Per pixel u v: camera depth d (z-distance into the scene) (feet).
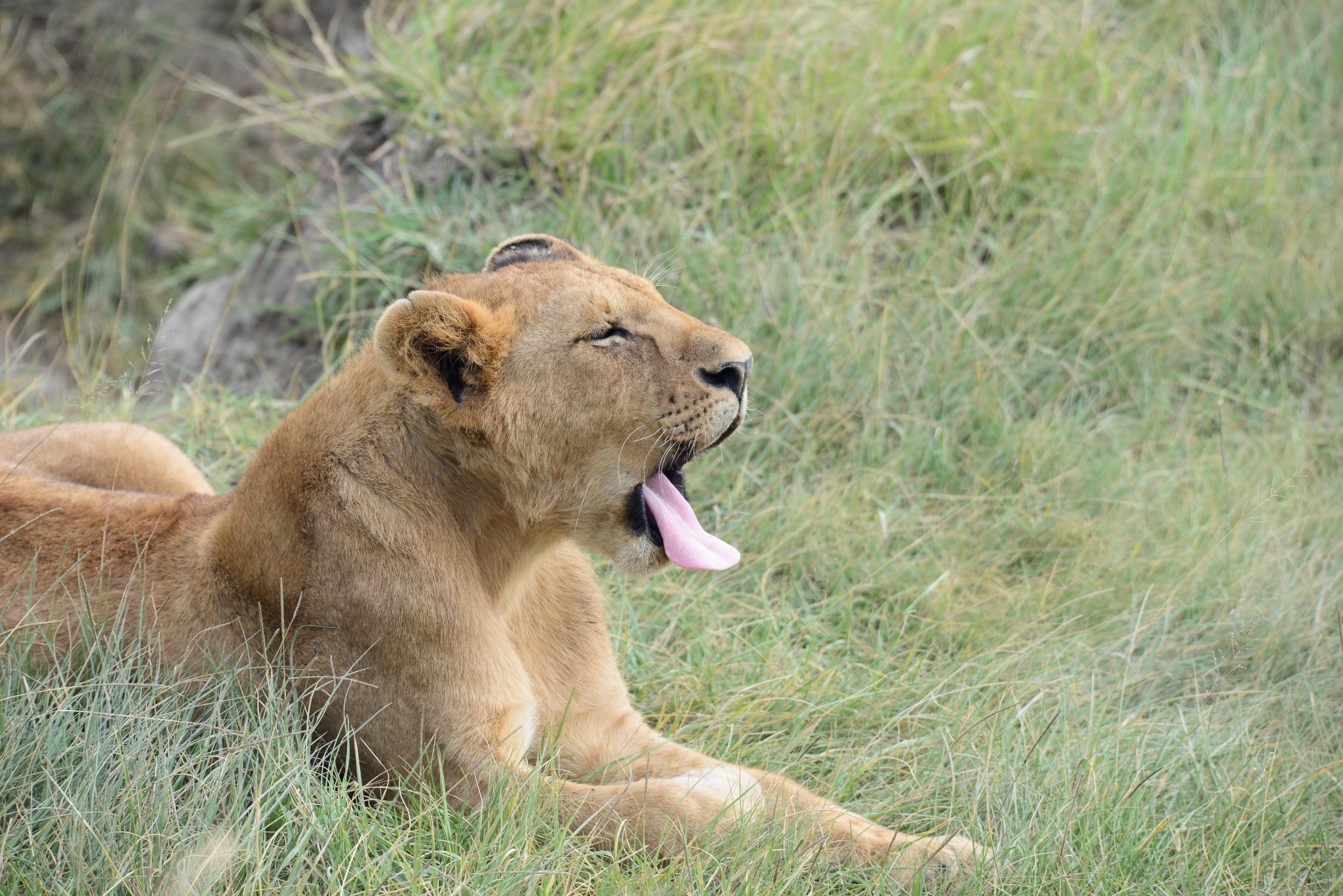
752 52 39.42
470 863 18.25
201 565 21.12
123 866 17.16
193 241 50.47
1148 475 31.78
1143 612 26.76
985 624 27.58
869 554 29.58
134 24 56.59
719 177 36.99
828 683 24.61
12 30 55.77
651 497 21.39
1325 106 44.01
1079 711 23.99
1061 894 18.66
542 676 22.27
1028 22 43.11
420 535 20.01
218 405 34.45
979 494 31.71
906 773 22.76
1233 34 47.67
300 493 20.20
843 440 32.89
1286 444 32.94
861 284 34.99
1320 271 38.09
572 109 38.37
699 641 26.23
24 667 20.39
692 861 18.37
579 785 20.04
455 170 37.70
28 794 18.52
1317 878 20.04
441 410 19.84
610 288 21.17
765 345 33.81
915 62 40.42
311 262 39.17
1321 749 23.31
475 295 21.13
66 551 21.54
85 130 54.19
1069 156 39.91
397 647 19.80
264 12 55.26
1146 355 35.83
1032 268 36.55
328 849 18.53
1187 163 40.98
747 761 23.02
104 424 26.30
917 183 39.14
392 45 41.93
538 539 21.52
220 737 19.58
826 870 19.19
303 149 51.29
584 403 20.49
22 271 51.75
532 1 40.34
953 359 33.99
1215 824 20.57
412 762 20.03
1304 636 26.48
